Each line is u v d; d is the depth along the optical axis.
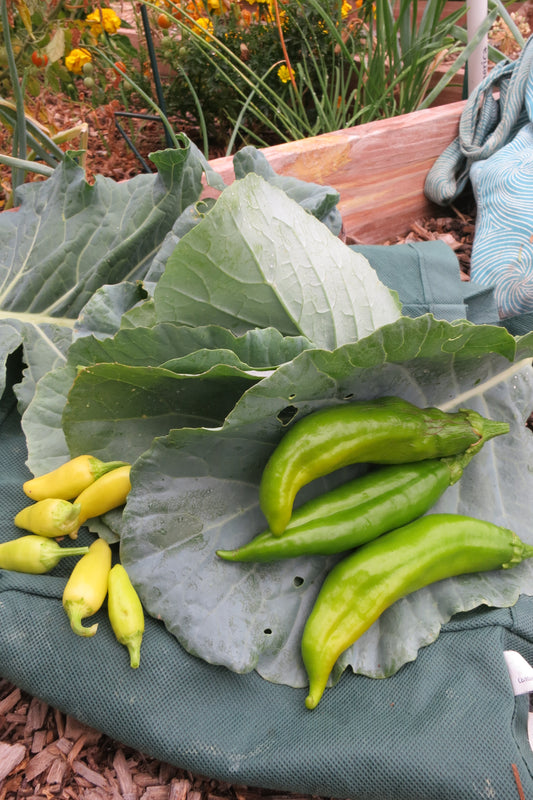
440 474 0.55
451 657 0.52
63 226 0.73
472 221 1.14
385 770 0.46
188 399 0.55
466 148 1.08
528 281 0.88
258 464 0.54
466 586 0.55
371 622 0.51
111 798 0.49
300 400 0.51
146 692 0.48
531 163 0.94
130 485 0.55
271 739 0.48
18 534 0.56
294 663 0.51
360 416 0.52
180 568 0.52
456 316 0.74
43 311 0.72
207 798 0.49
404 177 1.09
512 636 0.54
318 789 0.47
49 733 0.52
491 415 0.61
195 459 0.52
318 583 0.54
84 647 0.49
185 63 1.17
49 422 0.60
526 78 1.00
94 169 1.18
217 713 0.48
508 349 0.54
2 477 0.60
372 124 1.04
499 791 0.46
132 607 0.49
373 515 0.53
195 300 0.54
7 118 0.89
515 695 0.51
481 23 1.08
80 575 0.50
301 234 0.55
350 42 1.31
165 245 0.65
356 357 0.49
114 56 1.22
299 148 0.95
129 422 0.56
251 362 0.53
